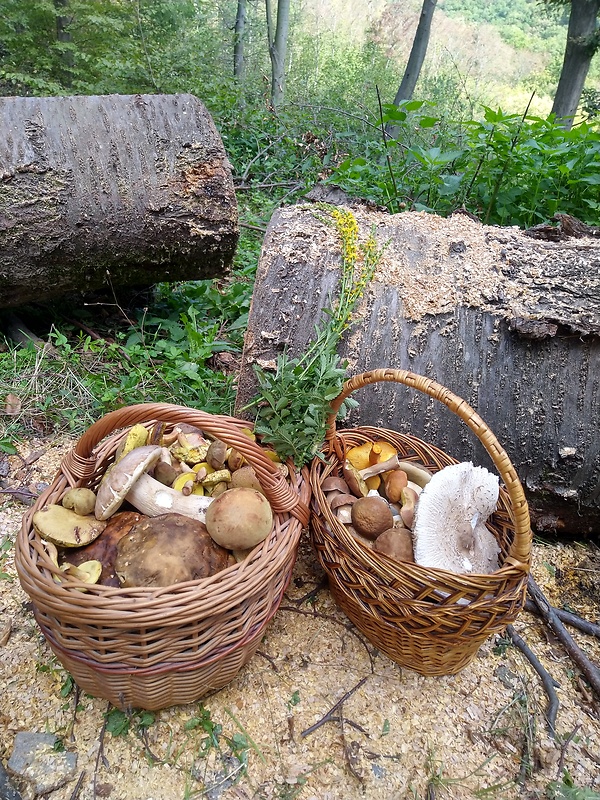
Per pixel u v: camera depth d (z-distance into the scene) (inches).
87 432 30.3
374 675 32.4
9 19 134.6
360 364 39.4
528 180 75.3
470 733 30.5
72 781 27.1
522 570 27.8
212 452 34.1
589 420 38.1
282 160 115.0
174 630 24.7
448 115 161.5
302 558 38.6
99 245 53.0
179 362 52.1
